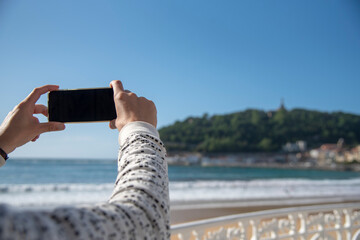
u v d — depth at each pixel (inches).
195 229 97.6
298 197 925.8
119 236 14.0
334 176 3255.4
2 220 9.2
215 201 781.9
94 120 30.7
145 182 19.1
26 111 29.5
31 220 10.8
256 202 813.9
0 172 2207.2
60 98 31.6
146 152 22.1
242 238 113.0
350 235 145.4
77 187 946.1
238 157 6018.7
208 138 6186.0
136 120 25.2
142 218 16.2
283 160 5772.6
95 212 14.1
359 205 148.6
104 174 2292.1
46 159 4608.8
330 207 141.4
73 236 11.9
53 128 31.4
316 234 136.0
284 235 126.5
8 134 28.2
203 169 3885.3
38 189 908.0
